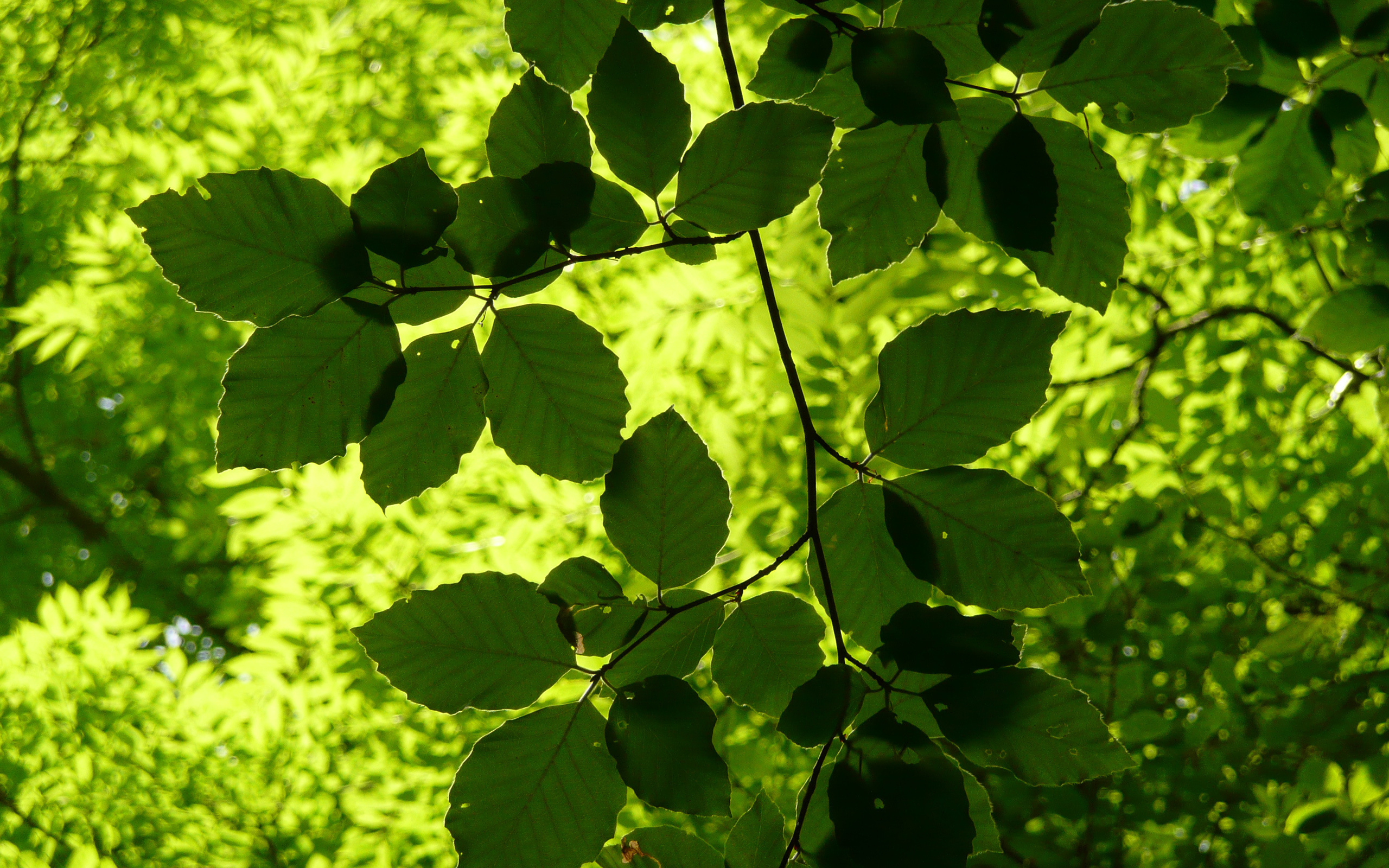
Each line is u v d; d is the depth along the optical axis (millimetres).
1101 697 3027
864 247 1437
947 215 1415
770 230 3354
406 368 1368
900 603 1401
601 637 1390
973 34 1398
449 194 1352
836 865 1369
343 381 1363
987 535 1379
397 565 3393
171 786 3584
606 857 1387
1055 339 1373
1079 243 1415
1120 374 3197
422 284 1362
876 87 1385
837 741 1373
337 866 3303
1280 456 3588
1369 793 2650
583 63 1402
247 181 1336
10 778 3594
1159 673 3314
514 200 1359
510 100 1369
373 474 1380
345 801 3424
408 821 3320
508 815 1372
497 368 1377
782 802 3156
